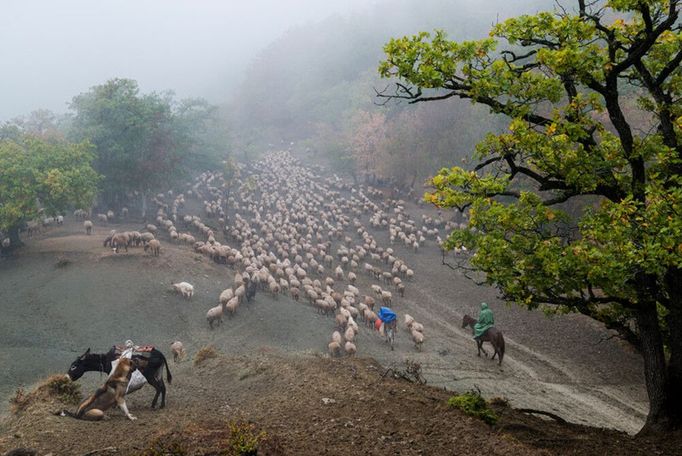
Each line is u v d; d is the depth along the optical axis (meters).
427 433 9.22
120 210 56.94
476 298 36.84
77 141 52.41
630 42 10.50
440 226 56.25
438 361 24.92
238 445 7.47
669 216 8.85
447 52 10.65
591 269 9.67
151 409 12.84
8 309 27.50
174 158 56.44
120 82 53.72
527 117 11.09
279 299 32.97
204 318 28.14
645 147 10.70
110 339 24.83
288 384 14.19
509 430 9.97
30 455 8.62
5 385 19.53
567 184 10.79
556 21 10.30
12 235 37.16
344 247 46.59
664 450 9.69
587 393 22.41
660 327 12.70
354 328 27.31
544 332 30.41
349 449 8.39
